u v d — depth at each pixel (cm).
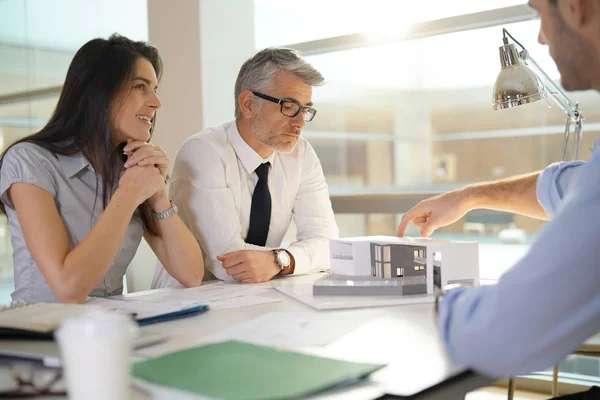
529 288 86
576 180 93
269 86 226
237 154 235
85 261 163
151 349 105
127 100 189
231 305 149
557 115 331
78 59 189
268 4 347
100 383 67
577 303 85
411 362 98
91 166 193
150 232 205
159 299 159
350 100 2358
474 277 158
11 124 437
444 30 297
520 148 2212
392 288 153
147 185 184
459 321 93
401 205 301
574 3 96
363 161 2400
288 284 180
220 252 216
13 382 83
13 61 435
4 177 178
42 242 167
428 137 2514
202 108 330
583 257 84
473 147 2467
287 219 249
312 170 253
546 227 91
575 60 102
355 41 323
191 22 330
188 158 227
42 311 114
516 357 88
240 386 81
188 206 221
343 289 156
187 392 80
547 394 272
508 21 282
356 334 116
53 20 417
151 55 201
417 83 2466
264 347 101
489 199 182
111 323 68
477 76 2425
